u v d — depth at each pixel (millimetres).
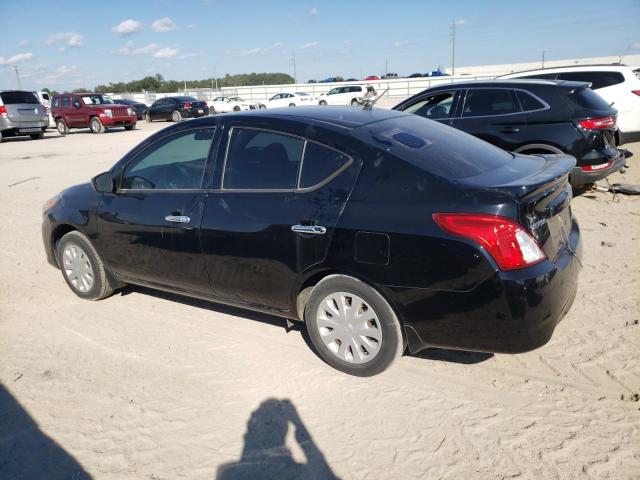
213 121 3832
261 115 3666
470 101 7371
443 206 2836
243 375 3480
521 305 2709
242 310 4480
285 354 3717
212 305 4613
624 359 3424
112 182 4250
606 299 4285
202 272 3824
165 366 3637
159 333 4129
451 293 2840
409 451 2715
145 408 3174
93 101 24703
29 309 4691
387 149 3125
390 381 3324
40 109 21844
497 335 2820
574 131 6617
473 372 3383
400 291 2982
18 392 3393
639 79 9711
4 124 20828
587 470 2527
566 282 2945
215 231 3623
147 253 4113
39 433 2992
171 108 30688
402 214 2924
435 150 3279
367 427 2910
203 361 3682
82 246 4641
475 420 2920
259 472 2631
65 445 2887
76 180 11266
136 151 4234
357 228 3029
